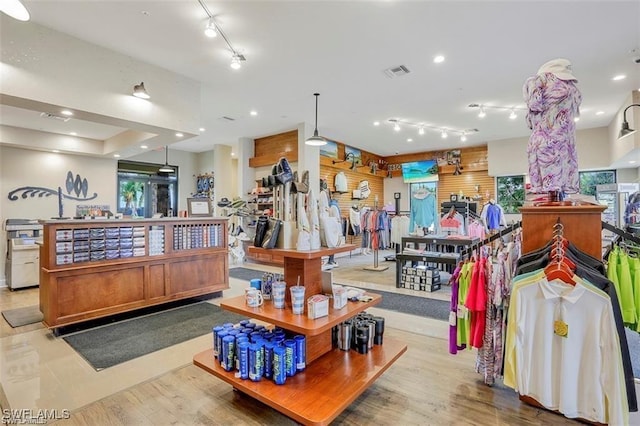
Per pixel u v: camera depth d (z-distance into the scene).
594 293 1.86
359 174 10.62
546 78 2.25
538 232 2.27
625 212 5.51
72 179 6.96
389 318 4.03
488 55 4.12
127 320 3.99
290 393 1.94
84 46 3.71
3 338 3.43
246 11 3.21
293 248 2.34
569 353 1.93
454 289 2.56
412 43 3.84
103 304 3.77
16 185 6.27
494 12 3.21
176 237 4.49
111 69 3.92
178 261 4.50
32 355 3.02
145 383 2.52
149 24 3.41
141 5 3.09
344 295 2.33
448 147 10.15
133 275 4.03
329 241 2.38
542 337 2.01
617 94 5.41
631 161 6.63
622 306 2.19
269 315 2.13
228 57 4.16
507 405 2.21
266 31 3.57
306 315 2.13
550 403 1.99
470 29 3.53
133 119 4.12
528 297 2.06
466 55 4.13
